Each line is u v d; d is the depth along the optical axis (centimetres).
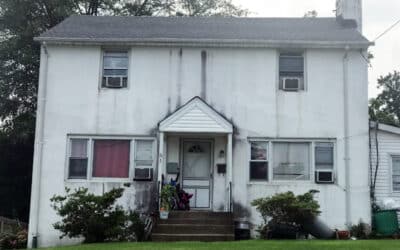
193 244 1277
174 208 1683
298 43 1800
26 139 2525
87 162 1783
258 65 1831
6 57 2592
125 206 1750
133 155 1786
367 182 1756
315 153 1786
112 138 1798
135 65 1833
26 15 2720
